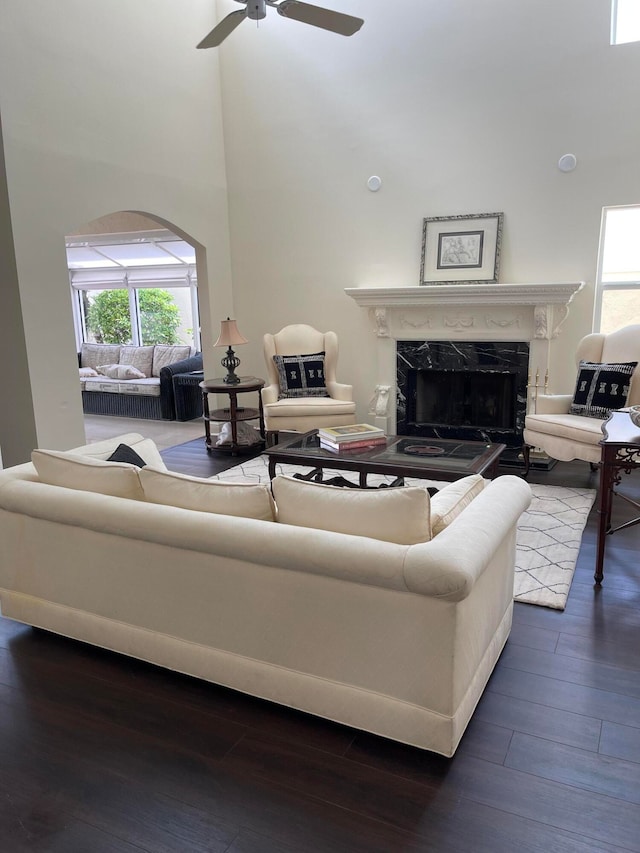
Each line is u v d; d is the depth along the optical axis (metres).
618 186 4.93
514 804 1.75
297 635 2.05
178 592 2.25
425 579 1.74
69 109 4.69
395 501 1.92
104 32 4.94
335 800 1.78
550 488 4.54
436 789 1.81
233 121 6.29
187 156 5.90
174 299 9.15
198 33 5.93
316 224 6.11
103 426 7.30
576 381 4.79
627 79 4.77
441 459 3.65
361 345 6.12
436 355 5.65
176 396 7.48
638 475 4.79
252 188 6.34
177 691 2.31
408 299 5.50
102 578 2.42
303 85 5.90
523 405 5.41
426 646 1.84
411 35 5.41
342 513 2.02
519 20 5.02
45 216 4.57
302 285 6.29
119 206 5.19
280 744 2.02
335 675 2.02
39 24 4.42
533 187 5.20
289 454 3.88
